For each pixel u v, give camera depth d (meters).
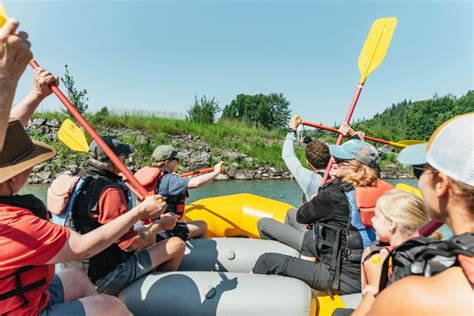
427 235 1.07
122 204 1.68
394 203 1.34
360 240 1.77
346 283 1.80
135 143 12.02
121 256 1.75
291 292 1.64
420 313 0.62
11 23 0.94
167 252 1.87
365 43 3.03
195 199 7.35
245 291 1.65
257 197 3.30
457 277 0.61
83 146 2.28
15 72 0.98
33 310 1.19
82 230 1.67
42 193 7.82
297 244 2.44
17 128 1.18
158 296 1.68
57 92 1.71
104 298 1.38
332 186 1.86
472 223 0.67
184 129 13.94
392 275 0.83
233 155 12.38
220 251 2.31
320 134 17.36
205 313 1.62
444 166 0.68
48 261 1.16
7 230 1.08
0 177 1.12
